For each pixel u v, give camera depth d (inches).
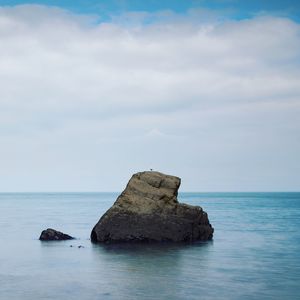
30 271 1528.1
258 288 1307.8
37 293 1241.4
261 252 1950.1
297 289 1296.8
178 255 1843.0
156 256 1813.5
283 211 5551.2
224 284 1350.9
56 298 1191.6
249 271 1540.4
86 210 5807.1
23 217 4261.8
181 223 2140.7
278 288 1310.3
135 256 1808.6
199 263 1675.7
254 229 3026.6
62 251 1941.4
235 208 6446.9
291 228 3100.4
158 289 1285.7
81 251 1931.6
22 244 2175.2
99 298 1191.6
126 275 1462.8
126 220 2122.3
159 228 2118.6
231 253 1909.4
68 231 2834.6
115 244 2107.5
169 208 2144.4
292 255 1871.3
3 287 1309.1
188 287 1309.1
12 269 1565.0
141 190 2166.6
